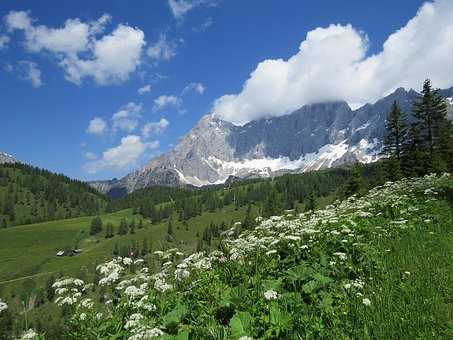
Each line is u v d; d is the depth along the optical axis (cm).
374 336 830
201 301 995
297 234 1282
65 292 980
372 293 1000
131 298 962
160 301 1014
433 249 1301
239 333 824
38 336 877
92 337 896
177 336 838
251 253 1255
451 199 2023
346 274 1114
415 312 898
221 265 1224
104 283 1004
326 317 893
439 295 974
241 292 991
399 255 1266
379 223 1661
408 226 1572
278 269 1159
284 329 830
